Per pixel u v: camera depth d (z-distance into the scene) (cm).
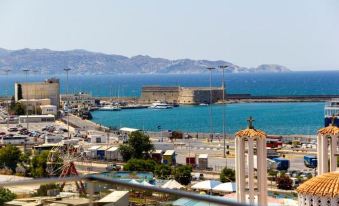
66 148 11950
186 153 14875
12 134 17975
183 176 10069
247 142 6288
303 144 16262
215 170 12031
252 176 5831
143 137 13312
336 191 4725
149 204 1398
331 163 5906
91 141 16388
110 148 13675
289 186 9581
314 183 4906
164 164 11538
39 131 19150
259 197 5862
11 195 1792
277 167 12119
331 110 18362
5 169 11556
